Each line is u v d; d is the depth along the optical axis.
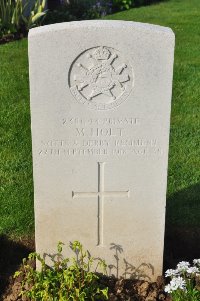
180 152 2.71
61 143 1.80
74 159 1.83
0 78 3.47
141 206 1.89
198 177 2.51
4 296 1.91
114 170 1.84
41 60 1.70
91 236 1.93
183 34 4.67
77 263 1.96
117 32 1.68
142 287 1.94
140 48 1.70
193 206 2.32
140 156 1.83
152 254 1.96
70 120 1.78
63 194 1.87
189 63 3.84
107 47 1.70
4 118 2.98
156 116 1.78
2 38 4.38
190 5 6.07
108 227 1.92
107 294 1.83
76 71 1.72
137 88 1.75
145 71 1.72
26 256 2.11
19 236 2.16
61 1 5.40
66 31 1.68
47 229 1.92
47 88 1.74
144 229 1.92
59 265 1.92
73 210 1.89
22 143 2.76
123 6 5.82
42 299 1.75
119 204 1.89
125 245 1.95
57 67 1.71
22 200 2.34
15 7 4.54
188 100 3.26
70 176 1.85
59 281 1.84
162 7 5.97
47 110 1.76
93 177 1.85
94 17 5.32
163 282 1.95
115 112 1.77
